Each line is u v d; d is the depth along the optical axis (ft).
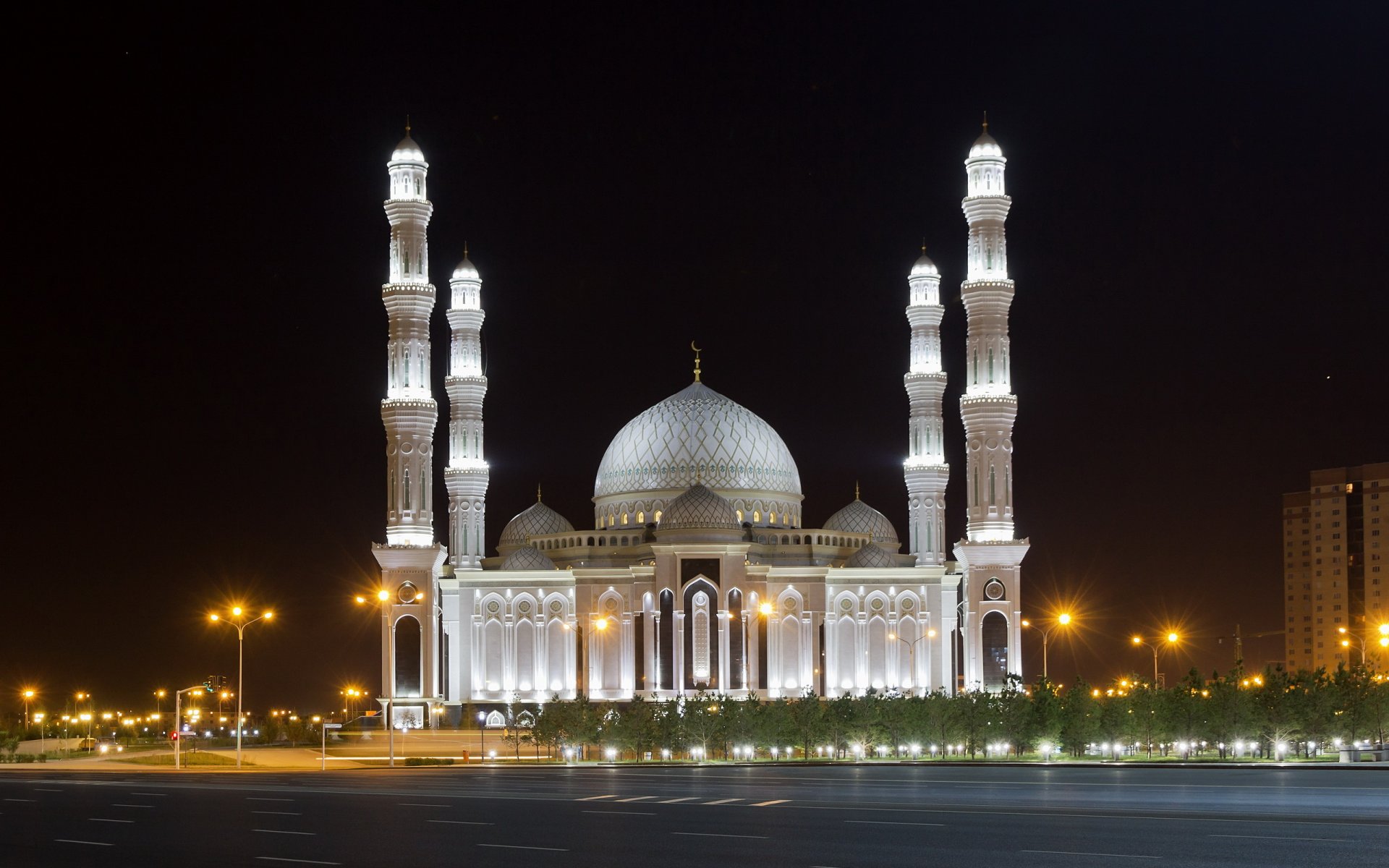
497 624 592.60
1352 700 374.63
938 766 358.43
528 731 520.01
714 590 569.64
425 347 576.20
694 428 623.36
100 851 177.06
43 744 571.28
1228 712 372.58
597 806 228.02
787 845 173.27
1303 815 199.52
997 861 158.20
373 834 190.08
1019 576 555.28
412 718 559.79
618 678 582.76
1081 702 401.29
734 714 416.87
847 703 422.41
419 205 575.79
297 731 549.54
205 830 198.29
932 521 607.37
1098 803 222.69
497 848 173.68
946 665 590.96
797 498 638.94
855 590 591.78
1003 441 558.97
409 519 568.41
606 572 585.63
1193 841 172.96
